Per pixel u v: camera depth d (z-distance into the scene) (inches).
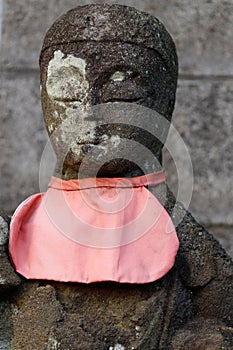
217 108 108.3
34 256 73.2
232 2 109.7
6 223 73.6
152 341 72.2
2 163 107.0
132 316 72.3
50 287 72.2
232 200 107.0
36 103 108.1
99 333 71.6
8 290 72.9
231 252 105.9
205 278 75.2
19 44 108.7
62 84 73.7
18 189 106.6
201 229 76.7
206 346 72.3
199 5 109.4
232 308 76.0
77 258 72.6
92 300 72.4
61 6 109.0
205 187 107.0
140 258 72.9
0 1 109.0
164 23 109.0
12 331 72.6
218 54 109.0
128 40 73.7
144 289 72.9
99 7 74.7
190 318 74.4
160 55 75.2
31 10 109.0
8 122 107.8
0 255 72.7
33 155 107.3
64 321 71.5
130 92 73.2
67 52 73.8
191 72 108.5
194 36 109.0
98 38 73.4
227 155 107.6
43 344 71.1
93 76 73.0
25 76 108.3
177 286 74.0
